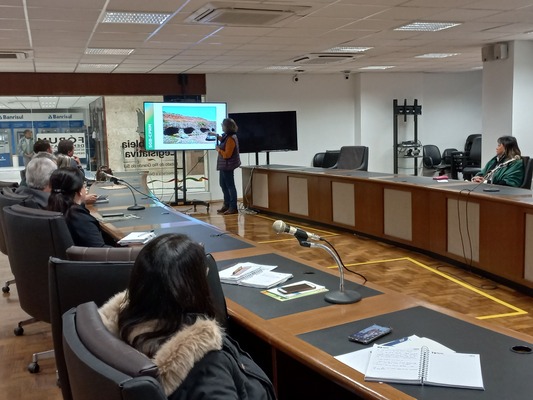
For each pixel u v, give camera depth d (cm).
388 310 195
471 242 483
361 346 164
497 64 789
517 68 767
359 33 641
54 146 1024
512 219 430
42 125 1016
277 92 1061
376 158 1127
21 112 1001
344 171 732
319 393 199
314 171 739
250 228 731
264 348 214
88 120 1039
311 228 723
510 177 552
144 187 649
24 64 789
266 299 211
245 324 187
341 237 655
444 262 525
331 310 196
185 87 991
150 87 966
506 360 151
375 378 141
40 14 480
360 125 1110
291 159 1087
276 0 462
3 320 405
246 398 124
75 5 454
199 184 1038
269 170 816
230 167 836
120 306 132
